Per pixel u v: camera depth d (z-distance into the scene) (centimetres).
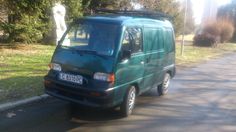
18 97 800
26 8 1653
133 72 770
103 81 693
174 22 2942
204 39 3225
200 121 782
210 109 896
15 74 1052
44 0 1675
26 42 1830
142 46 820
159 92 1016
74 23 795
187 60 2023
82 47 752
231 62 2108
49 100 832
